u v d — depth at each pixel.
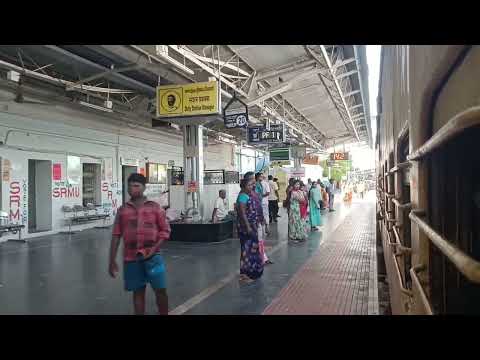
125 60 10.73
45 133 13.89
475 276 0.81
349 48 11.98
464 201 1.40
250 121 18.52
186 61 11.04
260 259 7.16
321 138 34.00
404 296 2.51
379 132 8.20
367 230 14.15
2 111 12.29
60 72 12.57
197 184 12.93
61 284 7.23
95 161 16.36
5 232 12.39
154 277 4.59
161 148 21.08
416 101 1.75
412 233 2.16
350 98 19.27
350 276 7.36
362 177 68.94
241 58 12.21
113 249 4.62
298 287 6.68
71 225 15.01
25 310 5.74
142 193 4.71
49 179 14.18
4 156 12.44
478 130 1.30
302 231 11.87
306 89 17.48
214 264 8.87
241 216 7.03
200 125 13.02
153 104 15.22
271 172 29.73
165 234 4.67
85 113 15.56
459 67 1.17
